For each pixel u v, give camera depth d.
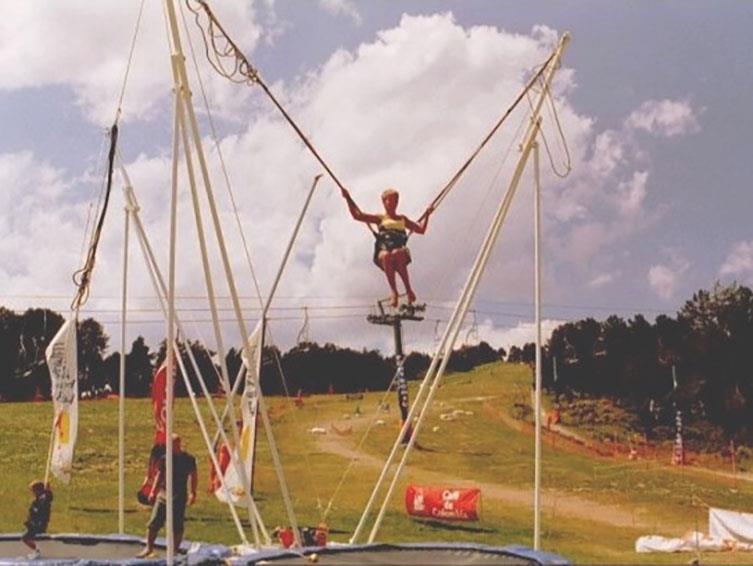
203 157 14.52
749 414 59.06
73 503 29.66
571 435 56.19
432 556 14.23
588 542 25.78
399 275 16.12
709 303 64.38
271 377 80.56
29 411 55.69
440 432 54.75
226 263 14.91
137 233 18.39
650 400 62.94
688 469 47.44
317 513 29.28
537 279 16.53
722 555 21.88
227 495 18.48
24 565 14.58
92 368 82.81
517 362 90.19
